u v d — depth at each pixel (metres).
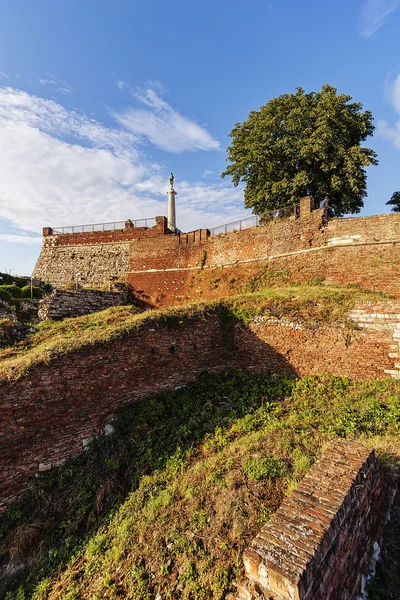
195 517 5.48
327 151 19.25
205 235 22.77
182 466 7.34
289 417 8.57
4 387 7.49
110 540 6.05
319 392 10.07
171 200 35.62
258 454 6.63
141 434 8.73
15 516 7.09
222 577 4.41
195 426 8.88
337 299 12.02
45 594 5.57
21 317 16.25
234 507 5.35
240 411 9.44
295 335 11.72
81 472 7.96
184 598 4.39
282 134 20.91
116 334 9.84
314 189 20.56
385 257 15.23
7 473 7.33
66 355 8.59
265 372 12.16
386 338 10.20
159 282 24.69
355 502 4.49
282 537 3.82
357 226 16.22
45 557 6.32
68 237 29.48
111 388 9.45
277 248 18.94
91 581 5.37
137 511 6.40
